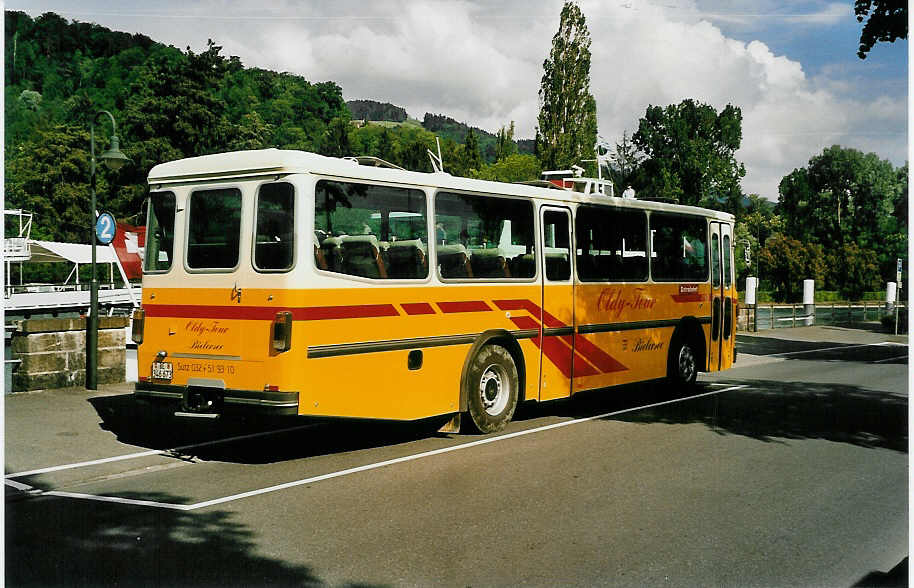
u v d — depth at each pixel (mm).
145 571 5414
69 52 129375
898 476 8211
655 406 12914
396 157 95062
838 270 75875
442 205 9883
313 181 8406
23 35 125375
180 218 8977
